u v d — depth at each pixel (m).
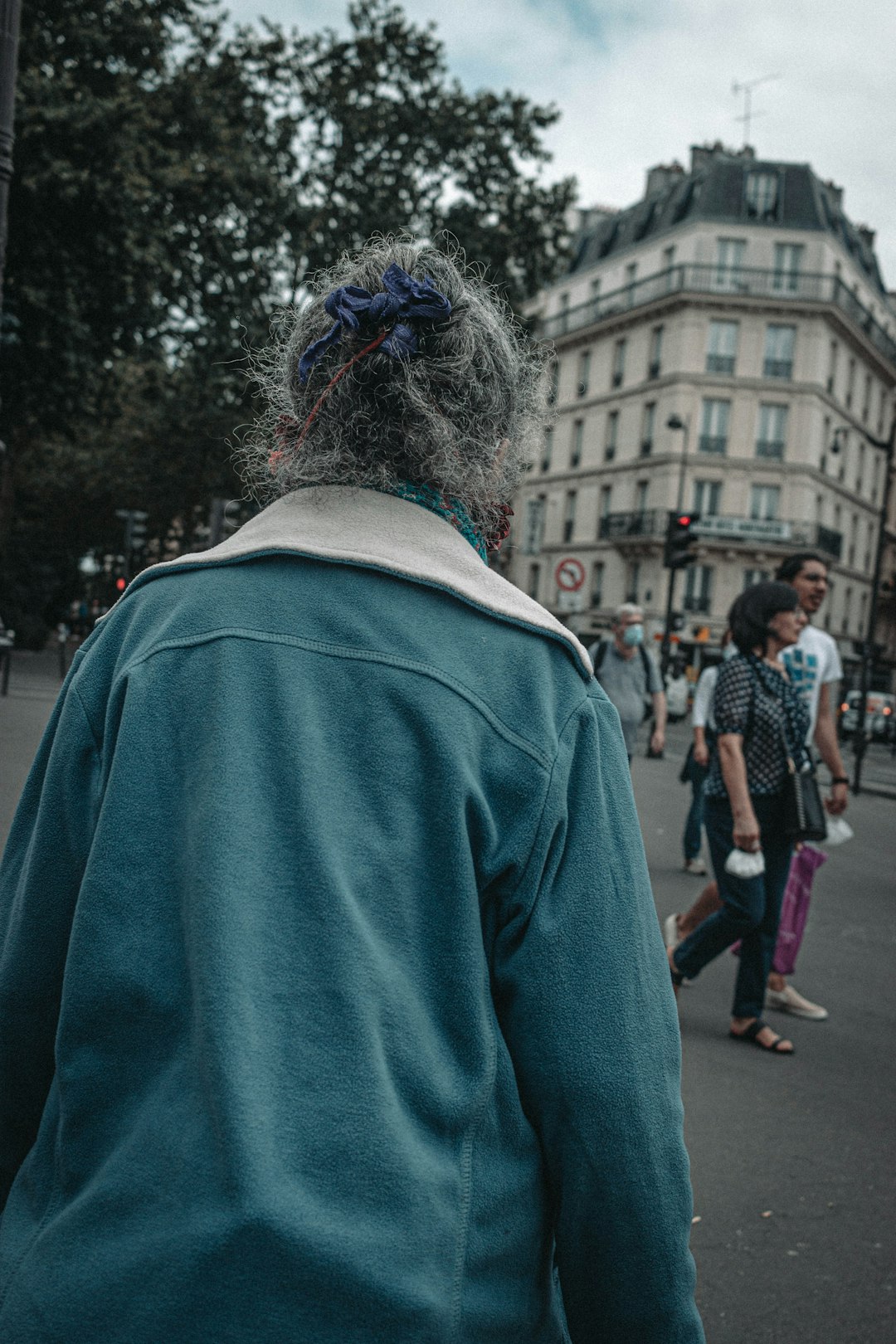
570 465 45.91
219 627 0.95
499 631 1.01
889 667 54.44
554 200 21.64
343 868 0.88
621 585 42.41
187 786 0.91
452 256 1.25
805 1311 2.50
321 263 19.88
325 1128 0.80
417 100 21.20
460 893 0.90
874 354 44.66
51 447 36.78
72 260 13.40
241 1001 0.81
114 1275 0.77
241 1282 0.74
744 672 4.30
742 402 40.19
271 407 1.20
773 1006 4.88
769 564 40.44
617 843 0.99
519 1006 0.93
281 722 0.91
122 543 45.16
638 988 0.95
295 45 20.44
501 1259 0.90
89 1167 0.86
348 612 0.97
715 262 41.03
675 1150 0.96
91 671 1.02
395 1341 0.76
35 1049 1.00
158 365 17.61
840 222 46.22
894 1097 3.86
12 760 9.47
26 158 12.63
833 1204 3.03
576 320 46.19
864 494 46.62
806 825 4.18
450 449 1.06
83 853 0.97
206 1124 0.80
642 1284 0.95
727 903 4.28
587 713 1.02
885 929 6.76
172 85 15.79
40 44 13.36
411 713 0.93
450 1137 0.86
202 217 15.92
